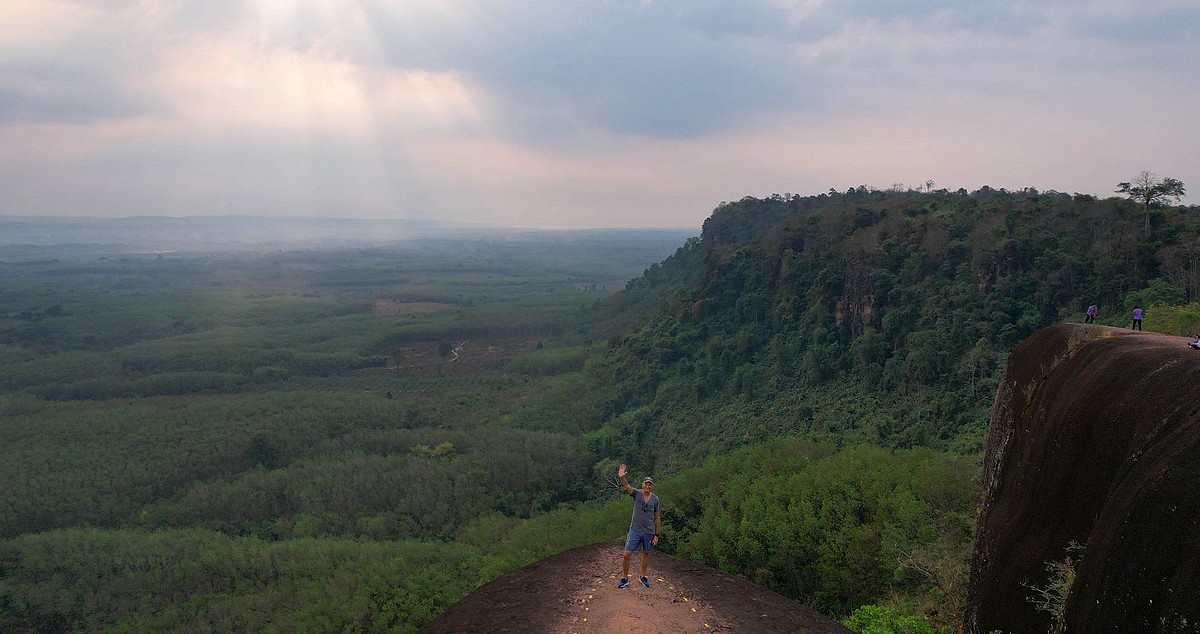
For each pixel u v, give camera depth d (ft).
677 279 486.79
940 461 105.60
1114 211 164.66
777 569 101.40
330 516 200.13
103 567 169.48
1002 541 36.52
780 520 102.73
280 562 169.68
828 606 92.89
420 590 148.46
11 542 180.34
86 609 157.07
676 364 271.69
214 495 215.51
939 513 90.48
